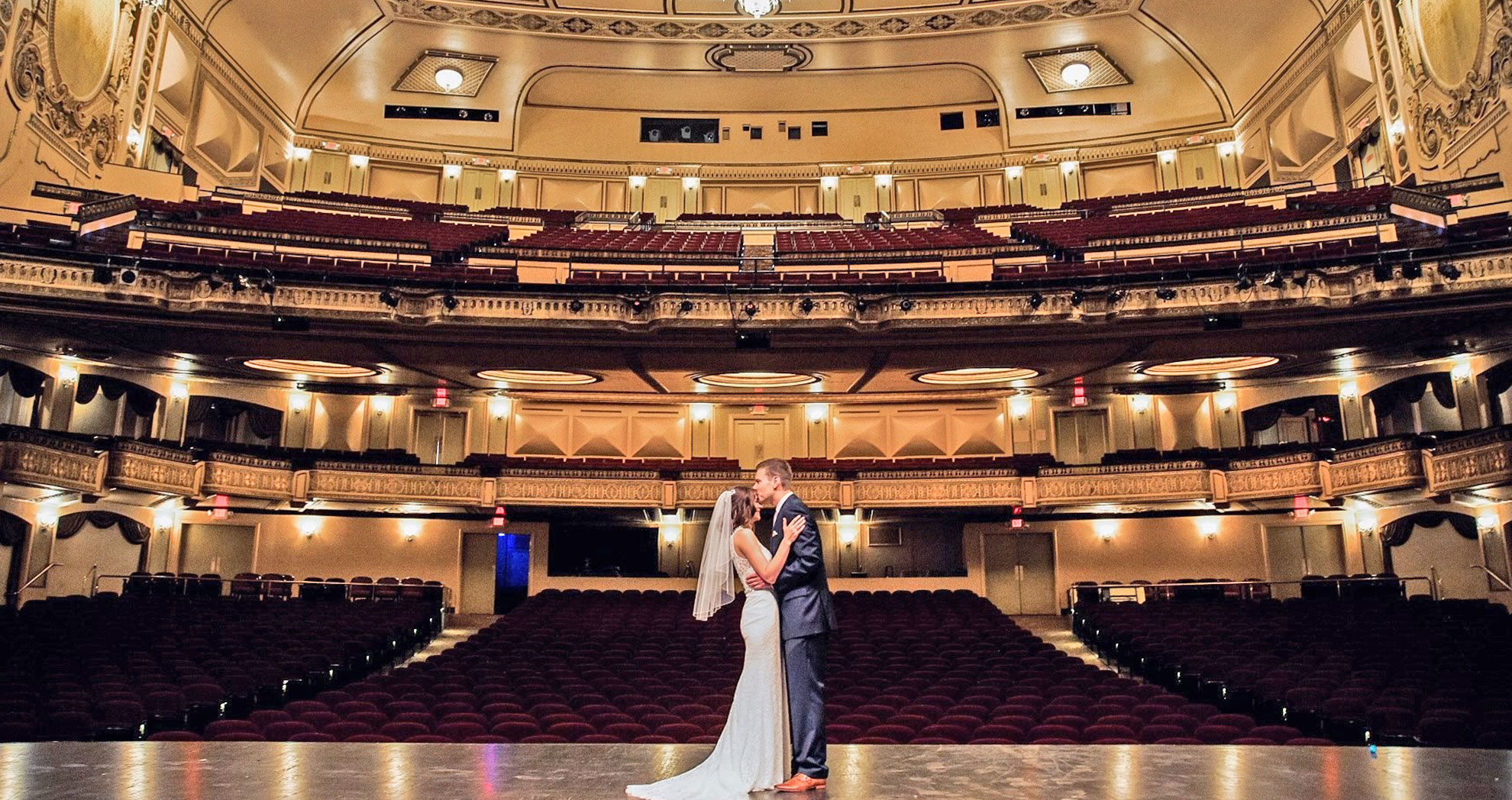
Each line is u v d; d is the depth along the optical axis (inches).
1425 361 508.4
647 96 817.5
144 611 441.1
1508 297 379.6
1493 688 302.5
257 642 398.3
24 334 431.8
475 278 462.0
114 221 456.1
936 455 646.5
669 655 390.9
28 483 420.5
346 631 430.3
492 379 577.9
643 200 828.6
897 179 827.4
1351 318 403.2
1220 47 712.4
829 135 831.1
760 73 787.4
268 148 730.8
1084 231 644.1
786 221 772.6
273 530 602.2
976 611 523.5
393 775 122.9
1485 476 409.1
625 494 594.9
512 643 412.8
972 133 818.8
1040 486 578.2
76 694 285.0
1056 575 628.4
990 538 652.1
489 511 617.0
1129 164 792.3
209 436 587.2
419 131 799.1
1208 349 449.1
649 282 472.1
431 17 709.3
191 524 591.5
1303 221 534.9
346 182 779.4
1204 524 610.5
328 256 480.4
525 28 729.0
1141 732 247.6
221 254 454.9
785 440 661.3
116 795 110.6
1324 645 380.8
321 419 618.2
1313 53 645.3
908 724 267.4
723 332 431.5
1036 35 735.7
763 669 117.0
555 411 653.3
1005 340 438.6
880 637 439.2
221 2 624.7
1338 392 566.9
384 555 617.9
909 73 789.9
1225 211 649.0
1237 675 358.0
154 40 571.5
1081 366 490.9
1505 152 448.1
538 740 239.0
